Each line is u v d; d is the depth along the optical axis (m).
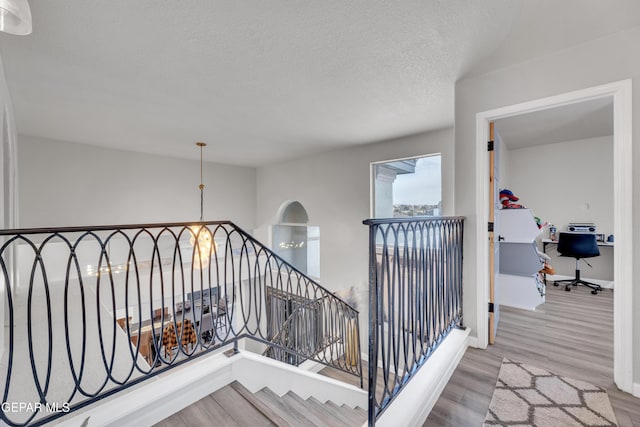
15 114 3.04
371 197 4.56
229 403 1.68
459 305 2.29
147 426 1.49
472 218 2.28
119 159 4.72
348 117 3.25
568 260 4.38
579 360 2.05
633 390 1.66
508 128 3.57
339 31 1.73
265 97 2.68
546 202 4.49
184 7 1.51
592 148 4.11
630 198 1.68
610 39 1.75
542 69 1.98
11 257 3.21
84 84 2.38
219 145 4.52
